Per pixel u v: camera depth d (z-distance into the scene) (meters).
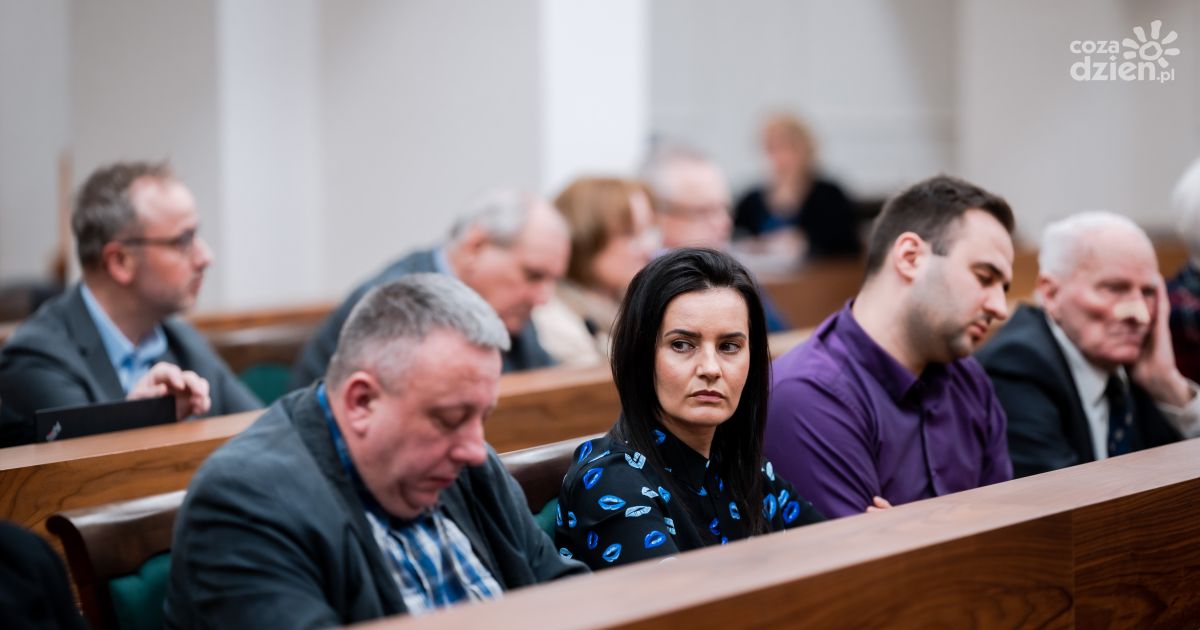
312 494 2.73
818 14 14.88
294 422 2.85
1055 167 13.68
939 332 4.00
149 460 3.62
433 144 10.06
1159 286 4.66
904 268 4.03
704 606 2.25
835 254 11.38
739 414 3.43
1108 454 4.72
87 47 9.66
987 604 2.70
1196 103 13.09
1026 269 7.06
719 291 3.28
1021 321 4.72
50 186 14.45
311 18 10.24
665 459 3.34
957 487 4.12
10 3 14.18
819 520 3.67
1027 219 13.81
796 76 14.84
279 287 10.01
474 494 3.12
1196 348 5.63
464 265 5.50
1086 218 4.65
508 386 4.62
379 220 10.27
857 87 15.15
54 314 4.71
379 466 2.77
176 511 3.02
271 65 9.88
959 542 2.64
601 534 3.24
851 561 2.47
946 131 15.68
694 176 7.29
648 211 6.26
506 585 3.07
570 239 6.08
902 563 2.54
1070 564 2.87
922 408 4.08
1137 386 4.84
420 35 10.06
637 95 10.16
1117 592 2.98
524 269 5.47
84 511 2.93
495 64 9.82
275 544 2.66
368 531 2.77
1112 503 2.96
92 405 3.89
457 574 2.96
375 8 10.20
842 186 11.55
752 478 3.43
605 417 4.77
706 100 14.39
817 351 4.06
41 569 2.56
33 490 3.41
